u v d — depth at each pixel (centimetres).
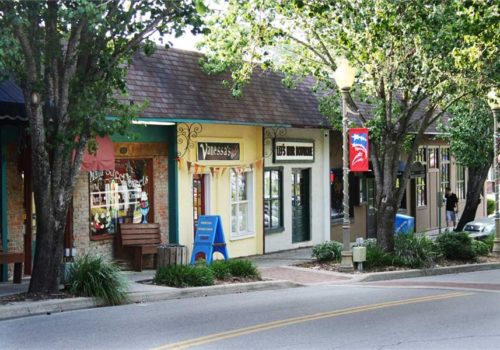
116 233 1661
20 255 1356
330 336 912
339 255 1838
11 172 1438
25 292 1208
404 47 1692
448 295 1365
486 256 2172
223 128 1919
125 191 1688
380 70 1753
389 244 1869
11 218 1439
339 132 2439
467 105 2306
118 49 1213
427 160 3097
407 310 1150
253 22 1781
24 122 1384
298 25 1802
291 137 2197
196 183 1880
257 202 2061
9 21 1023
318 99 2219
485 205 3641
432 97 1844
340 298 1301
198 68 1881
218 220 1678
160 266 1491
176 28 1199
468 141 2498
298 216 2284
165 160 1775
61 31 1216
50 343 858
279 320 1034
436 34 1533
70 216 1527
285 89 2139
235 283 1434
